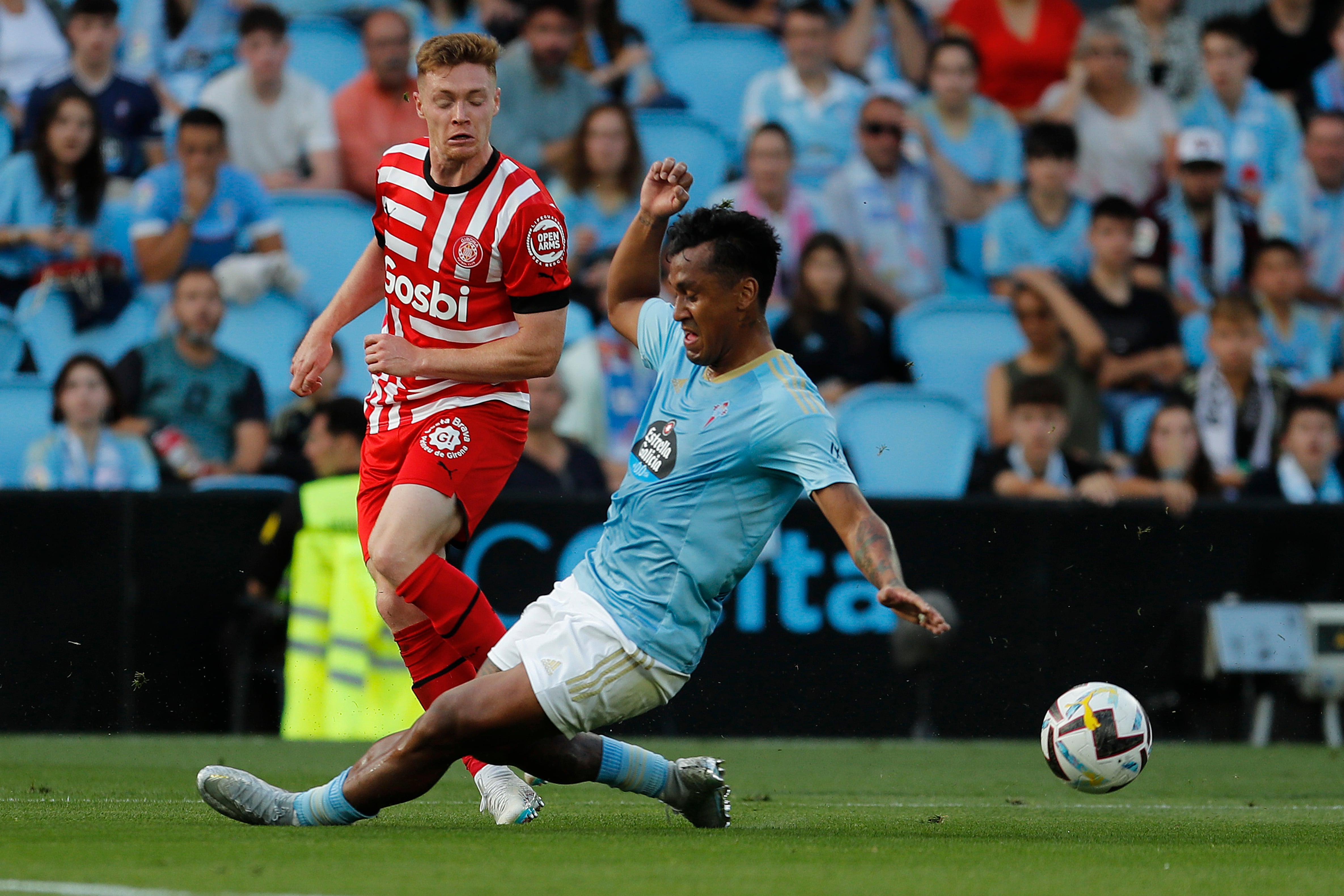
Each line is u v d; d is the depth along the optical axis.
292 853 11.28
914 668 29.92
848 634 29.97
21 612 27.95
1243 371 35.66
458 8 41.09
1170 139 41.22
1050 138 38.22
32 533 28.03
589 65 41.19
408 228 15.25
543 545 29.38
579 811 16.14
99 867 10.43
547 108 38.47
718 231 12.57
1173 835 14.40
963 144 40.22
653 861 11.17
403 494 15.00
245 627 28.48
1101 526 30.62
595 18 41.41
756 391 12.68
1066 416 34.50
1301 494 34.91
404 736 12.95
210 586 28.45
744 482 12.70
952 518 30.23
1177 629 30.66
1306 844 13.64
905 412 34.66
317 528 28.52
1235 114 42.16
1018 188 40.38
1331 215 41.47
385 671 28.36
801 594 29.91
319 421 30.77
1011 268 38.66
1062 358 35.31
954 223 40.12
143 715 28.16
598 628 12.62
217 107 37.75
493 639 14.80
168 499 28.44
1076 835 14.26
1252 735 30.83
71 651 28.03
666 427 12.96
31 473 31.03
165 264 35.38
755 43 43.31
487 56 14.70
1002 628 30.23
